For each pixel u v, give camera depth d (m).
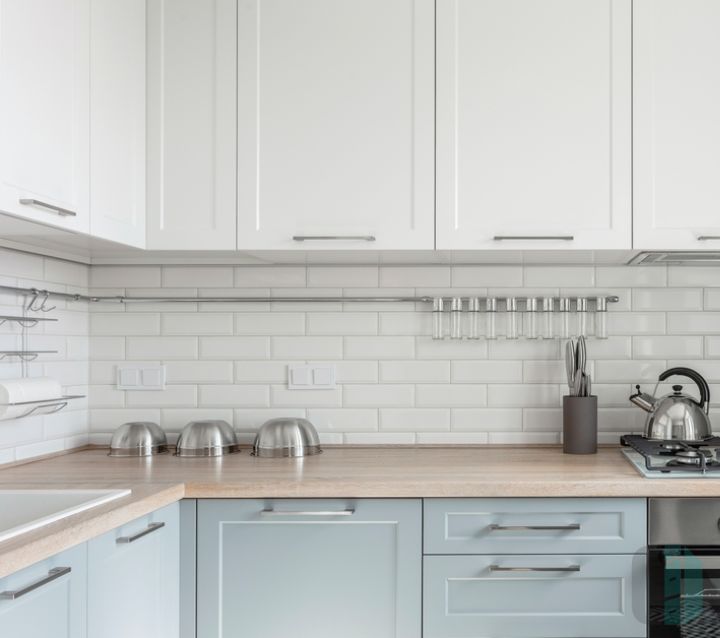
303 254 2.42
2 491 1.85
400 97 2.29
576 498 2.01
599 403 2.63
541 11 2.27
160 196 2.33
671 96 2.25
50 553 1.39
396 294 2.66
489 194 2.27
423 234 2.27
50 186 1.82
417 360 2.65
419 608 2.00
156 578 1.87
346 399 2.65
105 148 2.10
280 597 2.01
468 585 2.01
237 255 2.46
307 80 2.30
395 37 2.29
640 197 2.25
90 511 1.63
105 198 2.10
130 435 2.47
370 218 2.29
